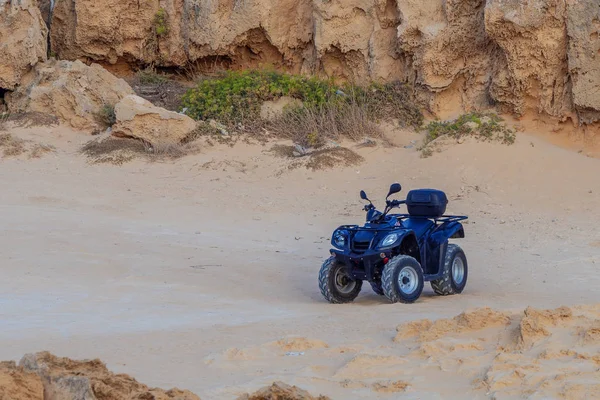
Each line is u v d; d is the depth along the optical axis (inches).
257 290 962.1
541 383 498.0
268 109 1702.8
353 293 922.1
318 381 538.9
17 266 1005.8
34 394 395.5
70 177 1492.4
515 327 613.6
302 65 1857.8
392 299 861.2
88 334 708.0
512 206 1354.6
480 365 550.9
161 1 1927.9
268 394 410.9
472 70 1649.9
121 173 1523.1
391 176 1485.0
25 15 1776.6
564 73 1550.2
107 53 1941.4
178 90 1863.9
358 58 1775.3
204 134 1641.2
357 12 1768.0
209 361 596.4
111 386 408.8
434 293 941.8
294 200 1418.6
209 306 862.5
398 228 912.3
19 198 1371.8
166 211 1354.6
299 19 1841.8
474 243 1184.2
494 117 1581.0
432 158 1508.4
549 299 871.1
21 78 1770.4
